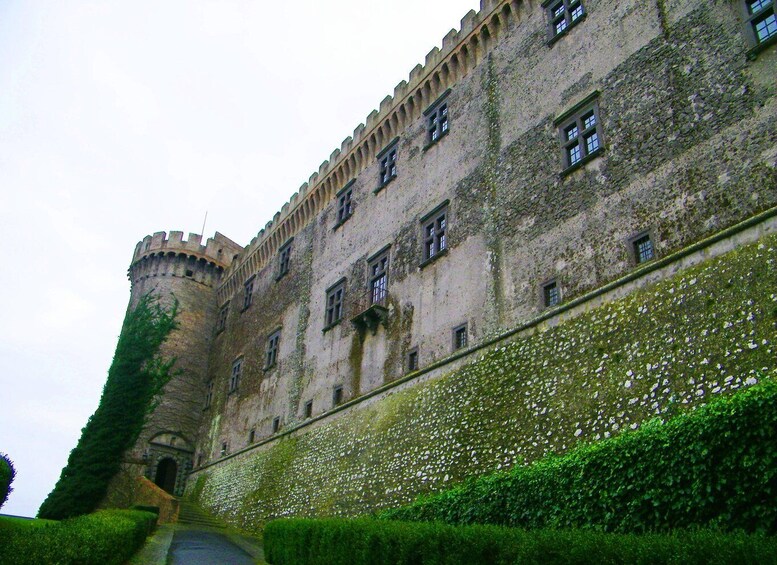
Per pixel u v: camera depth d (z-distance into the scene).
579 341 16.33
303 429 28.36
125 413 38.59
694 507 9.27
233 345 41.06
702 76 16.19
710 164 15.19
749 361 12.20
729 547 6.13
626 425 13.93
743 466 8.81
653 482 10.03
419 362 22.50
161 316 43.66
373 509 20.78
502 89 23.61
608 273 16.72
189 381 42.62
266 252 40.53
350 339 27.52
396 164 28.95
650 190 16.42
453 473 18.17
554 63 21.48
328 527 14.02
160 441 39.25
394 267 26.11
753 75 14.97
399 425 21.59
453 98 26.36
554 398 16.16
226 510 32.09
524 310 18.86
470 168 23.72
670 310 14.34
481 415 18.28
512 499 13.08
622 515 10.35
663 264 15.10
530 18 23.50
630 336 14.98
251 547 22.98
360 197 31.17
